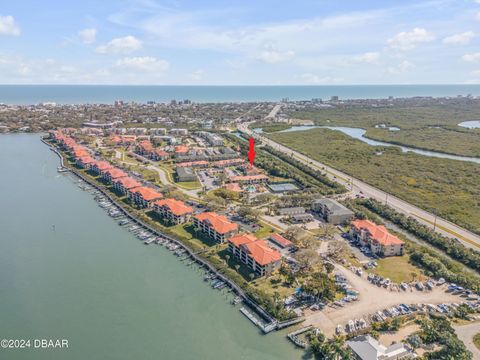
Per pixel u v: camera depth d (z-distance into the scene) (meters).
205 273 145.75
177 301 127.94
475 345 105.38
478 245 169.88
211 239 173.00
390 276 143.00
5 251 160.88
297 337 109.19
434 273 144.12
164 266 151.12
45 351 103.44
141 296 130.25
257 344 107.94
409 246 166.75
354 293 130.12
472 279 136.38
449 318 117.75
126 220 196.25
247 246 150.25
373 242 162.50
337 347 99.81
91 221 196.50
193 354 103.62
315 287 124.56
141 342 107.88
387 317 117.81
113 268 148.38
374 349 99.38
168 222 190.25
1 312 120.06
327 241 172.75
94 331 112.12
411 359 98.81
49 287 134.50
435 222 195.38
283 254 158.00
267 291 132.00
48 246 166.38
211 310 123.62
